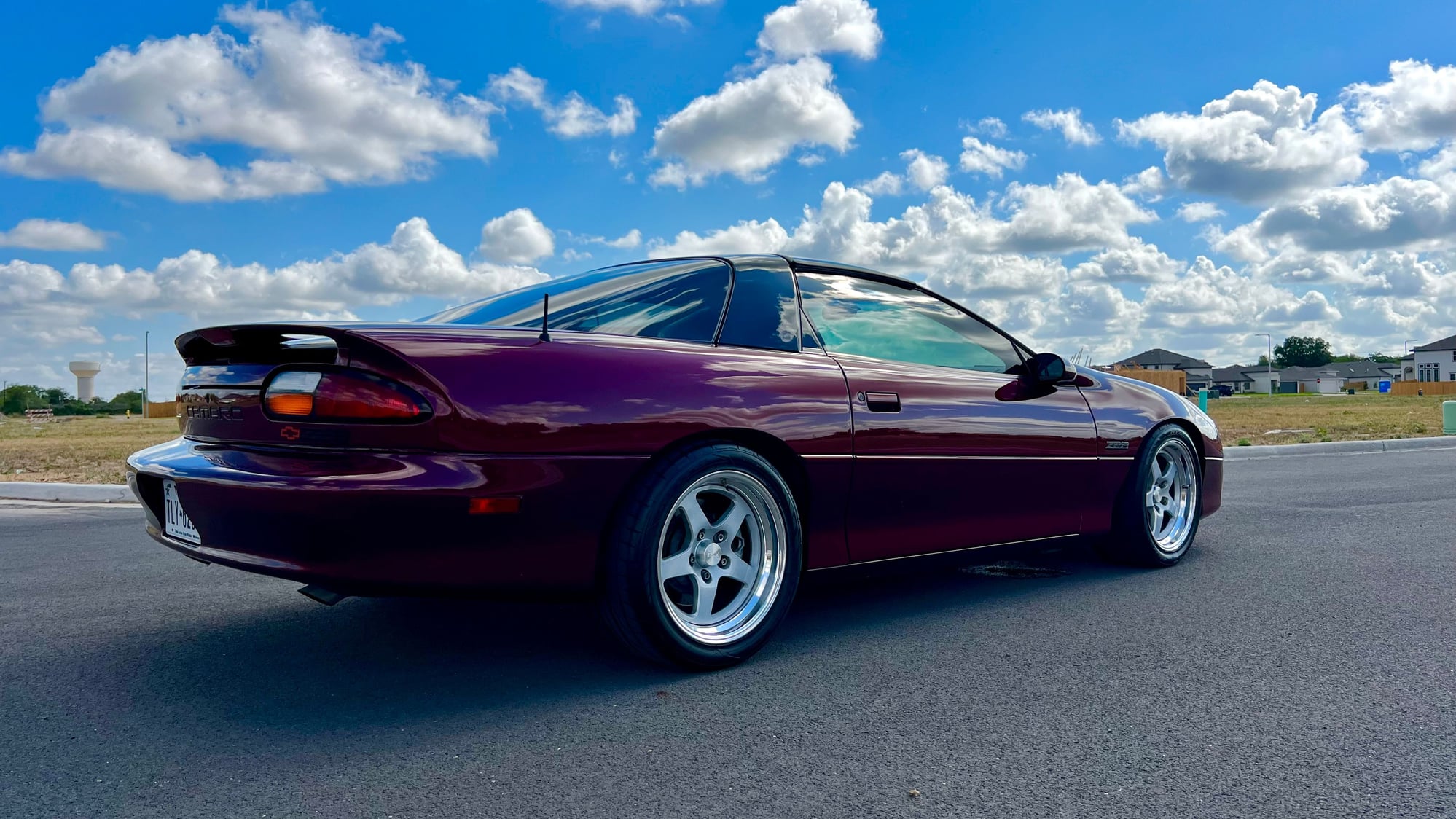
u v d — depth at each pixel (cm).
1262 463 941
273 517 218
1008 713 225
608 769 194
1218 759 197
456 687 246
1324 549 444
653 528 242
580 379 237
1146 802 177
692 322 277
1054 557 432
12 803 178
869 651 279
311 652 279
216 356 254
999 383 342
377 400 217
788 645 286
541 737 212
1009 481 335
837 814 173
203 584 380
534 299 295
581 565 238
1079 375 379
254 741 210
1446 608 329
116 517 606
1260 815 172
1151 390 408
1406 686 244
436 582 224
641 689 244
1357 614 321
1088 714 224
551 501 229
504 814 174
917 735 212
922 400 308
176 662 270
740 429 258
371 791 183
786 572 271
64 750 205
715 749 204
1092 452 365
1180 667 261
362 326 227
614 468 237
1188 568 404
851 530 292
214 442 247
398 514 215
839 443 281
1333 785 184
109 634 301
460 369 224
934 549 317
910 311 336
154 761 199
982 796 180
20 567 420
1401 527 508
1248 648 279
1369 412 2838
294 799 180
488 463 221
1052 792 182
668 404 246
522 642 290
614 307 279
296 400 222
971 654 276
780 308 295
